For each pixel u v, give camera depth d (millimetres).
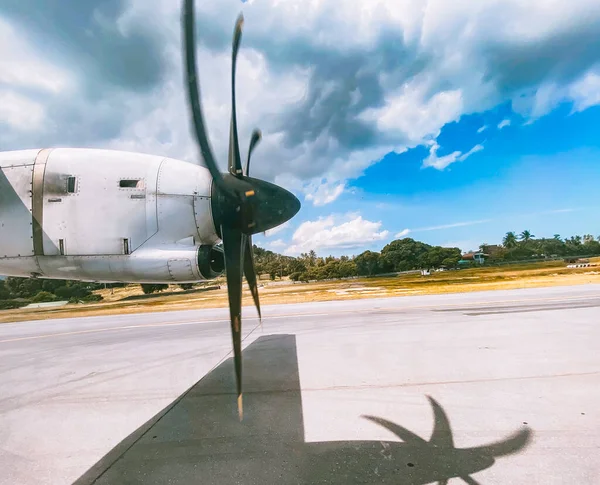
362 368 4977
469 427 3049
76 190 3641
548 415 3238
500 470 2379
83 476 2561
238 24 3598
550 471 2348
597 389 3861
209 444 2959
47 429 3445
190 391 4457
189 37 2555
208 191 3789
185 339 8203
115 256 3646
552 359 5055
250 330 8758
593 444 2697
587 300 11695
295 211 4020
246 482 2354
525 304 11211
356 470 2441
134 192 3719
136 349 7305
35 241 3607
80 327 11703
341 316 10562
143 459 2764
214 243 4059
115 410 3912
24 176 3635
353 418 3342
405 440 2869
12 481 2523
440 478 2307
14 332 11211
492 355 5383
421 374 4594
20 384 5043
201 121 2807
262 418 3451
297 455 2701
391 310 11359
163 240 3736
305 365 5293
